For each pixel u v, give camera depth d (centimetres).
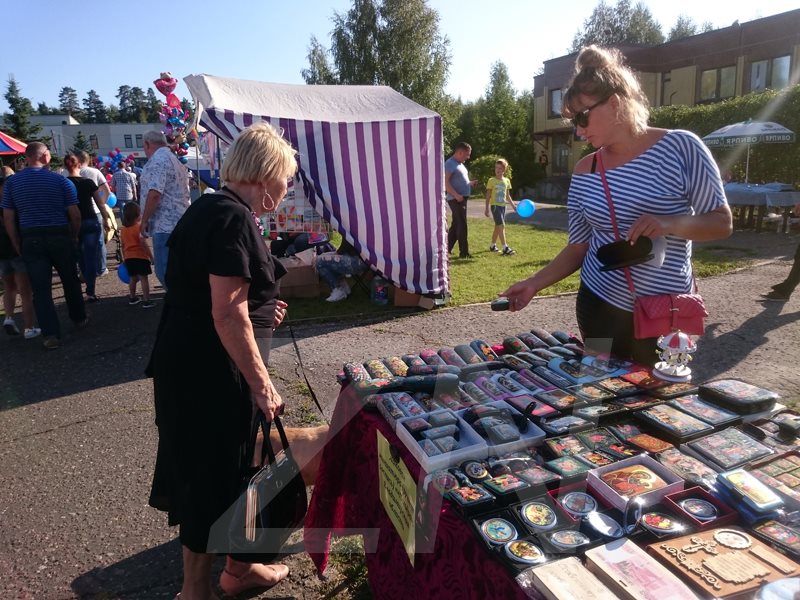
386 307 646
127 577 252
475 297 684
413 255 626
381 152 596
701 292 668
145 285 700
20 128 4194
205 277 181
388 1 3031
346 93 702
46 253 550
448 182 909
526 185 2986
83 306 614
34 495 314
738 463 159
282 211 636
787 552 127
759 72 2081
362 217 606
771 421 184
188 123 736
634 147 212
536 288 246
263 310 205
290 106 630
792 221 1161
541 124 2914
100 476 331
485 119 3050
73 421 402
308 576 250
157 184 569
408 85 3131
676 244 216
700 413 186
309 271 685
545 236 1180
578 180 230
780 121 1370
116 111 11750
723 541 131
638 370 216
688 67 2314
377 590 201
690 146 202
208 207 183
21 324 650
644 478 154
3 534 282
